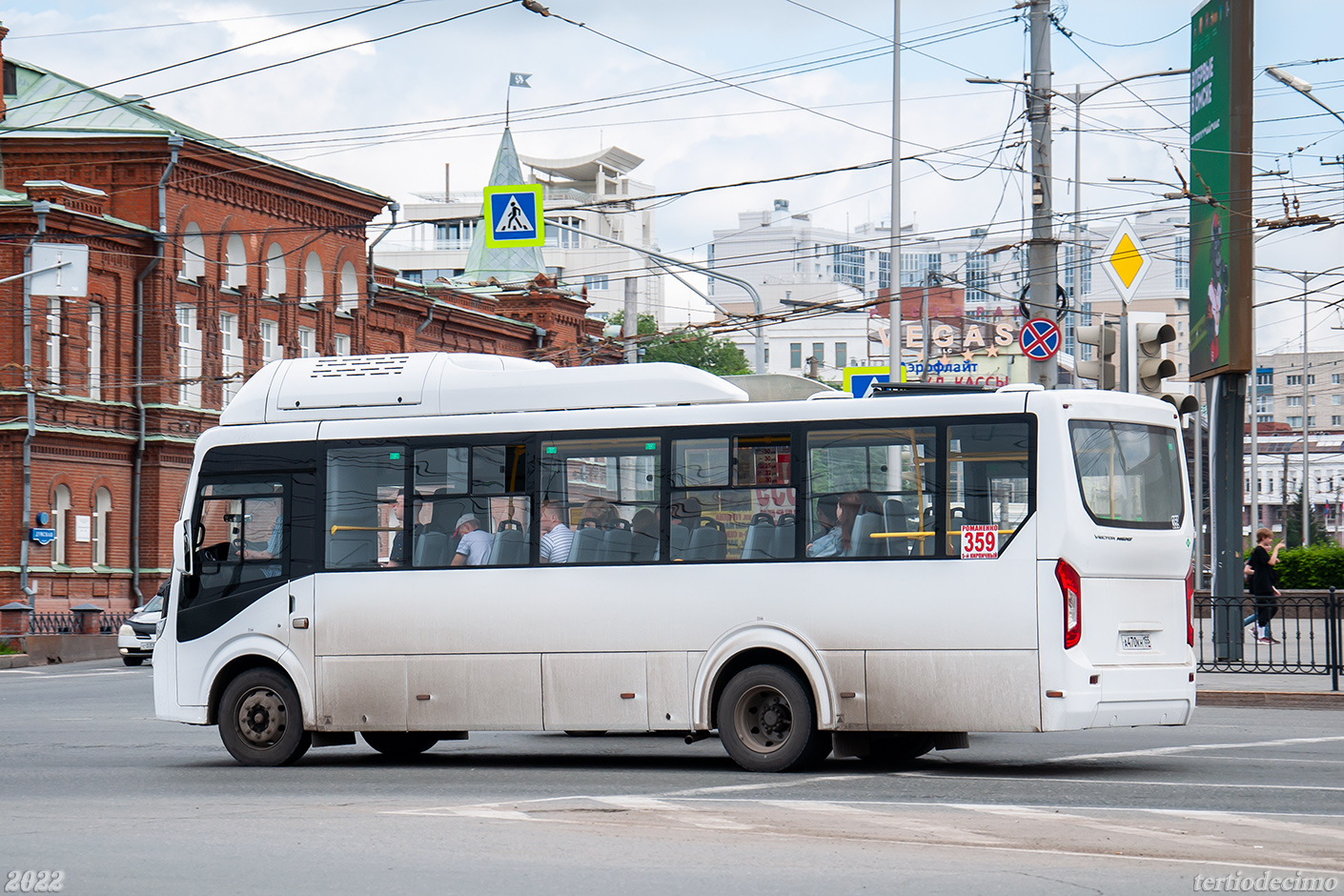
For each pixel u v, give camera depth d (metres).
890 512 13.90
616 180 166.88
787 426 14.27
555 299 71.75
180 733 19.95
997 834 10.21
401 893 8.44
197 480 16.14
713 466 14.45
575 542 14.80
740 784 13.25
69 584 48.00
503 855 9.55
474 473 15.19
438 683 15.07
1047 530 13.40
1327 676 23.58
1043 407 13.56
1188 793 12.16
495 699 14.89
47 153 51.72
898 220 34.78
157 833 10.61
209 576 16.00
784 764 14.01
